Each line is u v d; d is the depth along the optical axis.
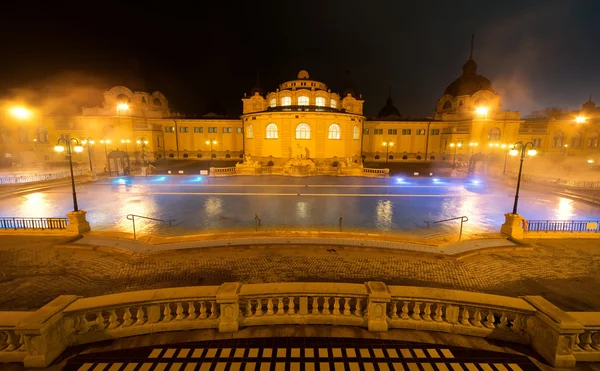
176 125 68.19
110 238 17.58
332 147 57.31
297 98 59.56
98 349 6.79
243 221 22.80
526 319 7.22
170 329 7.40
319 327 7.59
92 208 26.48
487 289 12.30
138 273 13.39
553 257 15.59
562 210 27.08
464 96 65.12
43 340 6.16
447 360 6.59
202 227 21.28
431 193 34.50
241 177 45.88
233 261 14.70
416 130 69.12
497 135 62.03
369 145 70.12
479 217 24.52
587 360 6.52
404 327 7.62
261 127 57.66
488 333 7.35
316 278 13.03
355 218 23.91
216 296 7.26
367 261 14.87
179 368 6.23
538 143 63.25
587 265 14.65
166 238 17.73
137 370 6.18
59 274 13.24
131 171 50.31
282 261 14.76
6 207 26.88
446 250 16.19
